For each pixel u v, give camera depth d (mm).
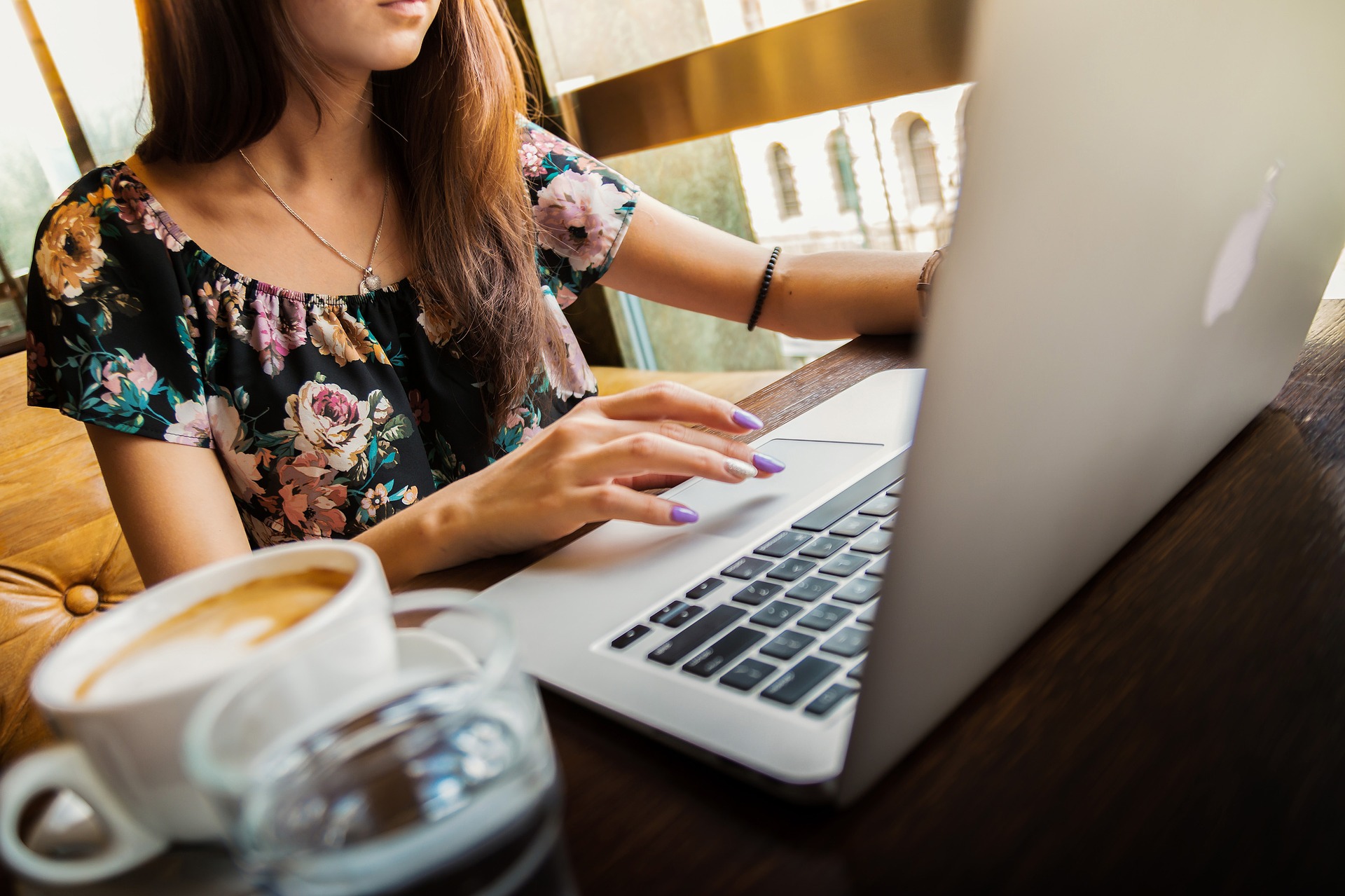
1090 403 292
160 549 767
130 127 2170
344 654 268
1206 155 302
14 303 2193
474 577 535
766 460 551
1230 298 366
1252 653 311
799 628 360
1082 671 318
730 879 264
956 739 299
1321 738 270
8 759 631
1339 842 235
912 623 255
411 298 925
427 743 255
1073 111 237
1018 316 243
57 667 281
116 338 813
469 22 891
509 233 944
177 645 284
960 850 257
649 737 331
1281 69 329
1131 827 252
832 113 1632
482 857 252
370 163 926
